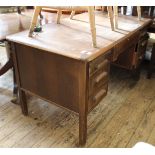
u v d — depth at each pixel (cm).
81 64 117
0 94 207
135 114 183
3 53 294
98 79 133
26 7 279
